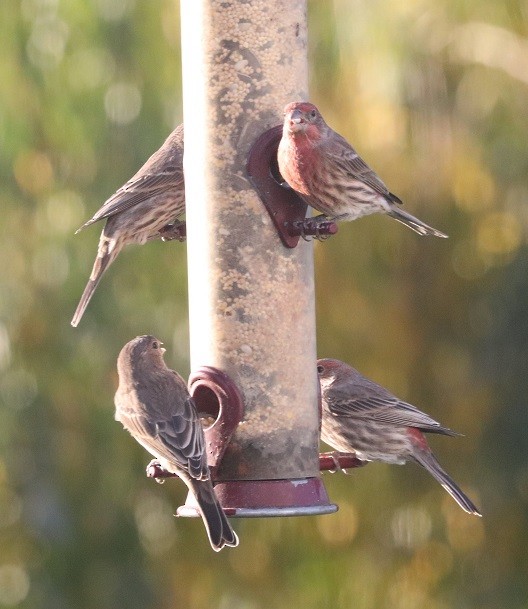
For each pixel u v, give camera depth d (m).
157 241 14.75
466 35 15.02
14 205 14.71
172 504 15.58
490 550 16.28
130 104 14.36
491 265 15.82
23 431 14.83
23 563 15.12
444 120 15.09
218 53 10.04
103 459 15.08
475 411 15.86
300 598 15.95
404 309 15.69
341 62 14.52
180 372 14.36
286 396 9.85
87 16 14.37
